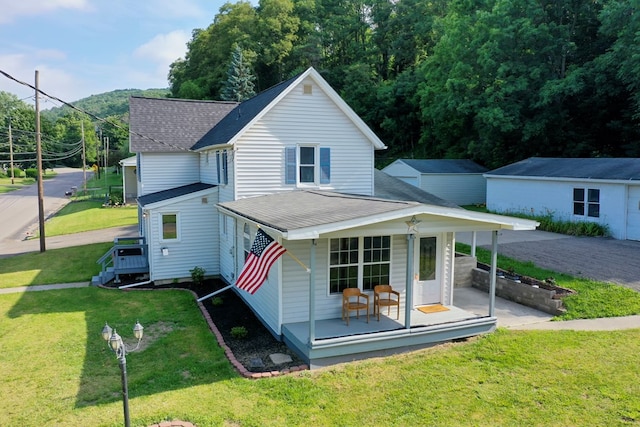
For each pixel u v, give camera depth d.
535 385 8.41
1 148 92.38
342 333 10.23
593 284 13.77
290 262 11.12
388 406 7.82
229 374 9.12
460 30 36.62
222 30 59.78
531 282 13.91
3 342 11.01
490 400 7.95
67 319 12.72
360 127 17.16
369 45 59.34
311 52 56.03
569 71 32.53
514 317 12.26
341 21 60.28
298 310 11.29
